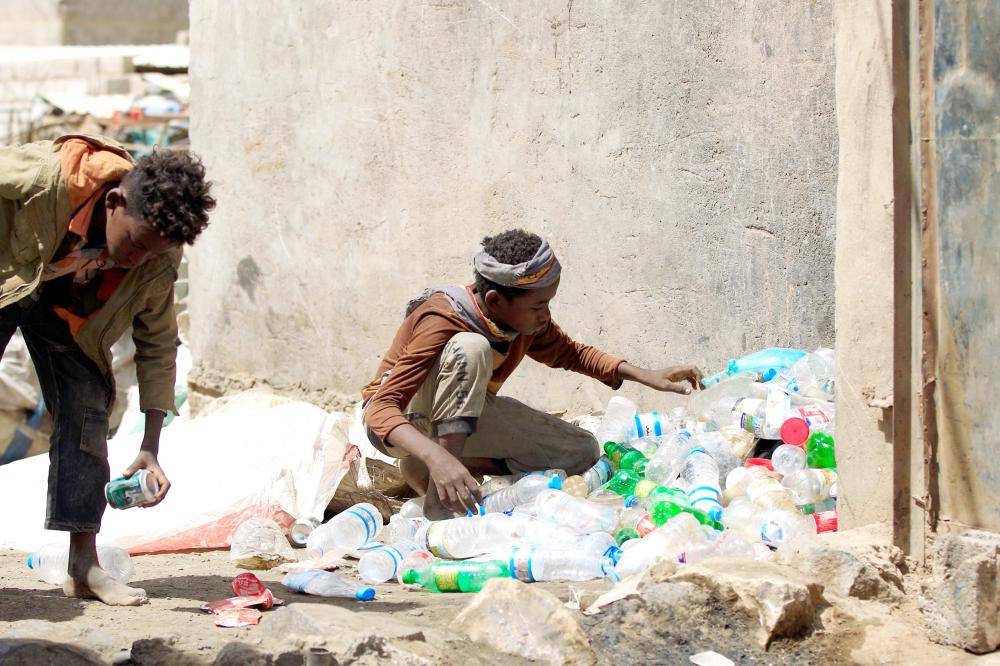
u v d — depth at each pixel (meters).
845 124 3.83
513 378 6.40
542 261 4.44
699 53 5.48
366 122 6.94
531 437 5.08
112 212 3.28
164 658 3.11
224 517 5.11
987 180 3.42
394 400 4.47
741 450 4.91
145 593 3.85
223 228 8.02
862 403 3.86
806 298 5.21
